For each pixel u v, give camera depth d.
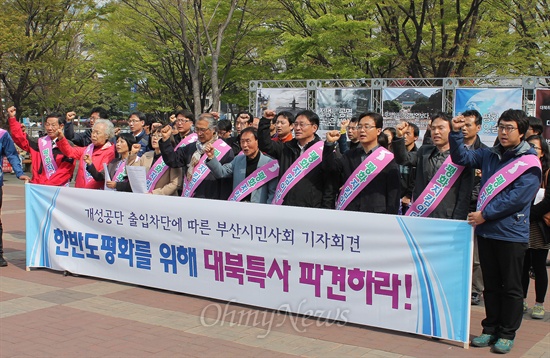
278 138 6.52
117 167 7.80
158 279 6.67
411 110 15.34
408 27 18.23
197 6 16.92
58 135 7.85
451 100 15.20
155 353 4.88
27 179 7.80
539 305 5.99
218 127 8.27
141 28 20.12
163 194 7.19
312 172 5.96
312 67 18.39
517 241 4.88
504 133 4.88
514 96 14.35
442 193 5.57
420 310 5.11
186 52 16.98
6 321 5.72
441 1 15.65
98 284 7.07
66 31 20.98
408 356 4.79
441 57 16.31
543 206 5.78
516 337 5.37
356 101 15.95
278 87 17.53
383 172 5.69
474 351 4.93
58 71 24.61
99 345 5.07
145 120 9.30
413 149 7.60
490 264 5.07
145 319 5.76
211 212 6.18
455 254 4.93
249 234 5.94
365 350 4.92
